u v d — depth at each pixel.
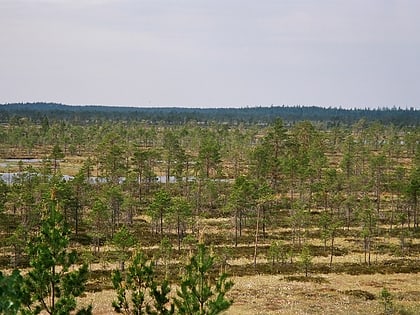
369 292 53.28
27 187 80.75
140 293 25.88
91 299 47.41
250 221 84.06
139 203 96.19
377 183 98.50
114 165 103.56
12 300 12.06
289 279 58.03
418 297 51.94
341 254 69.94
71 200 72.81
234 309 46.00
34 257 24.44
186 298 24.55
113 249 66.06
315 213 93.50
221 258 62.09
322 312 46.03
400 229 83.62
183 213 69.06
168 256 60.47
